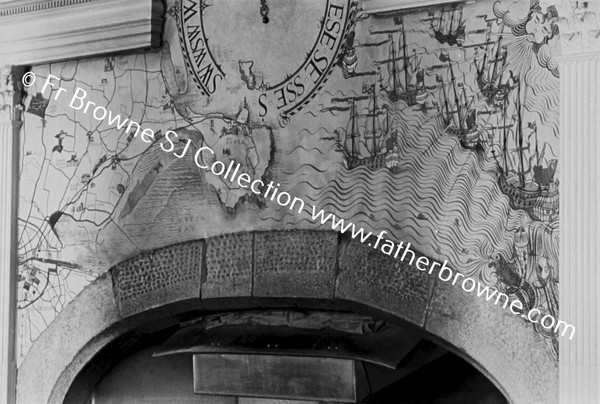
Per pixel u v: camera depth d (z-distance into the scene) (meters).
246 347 6.49
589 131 5.49
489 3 5.84
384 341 6.20
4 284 7.74
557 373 5.57
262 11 6.63
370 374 6.29
